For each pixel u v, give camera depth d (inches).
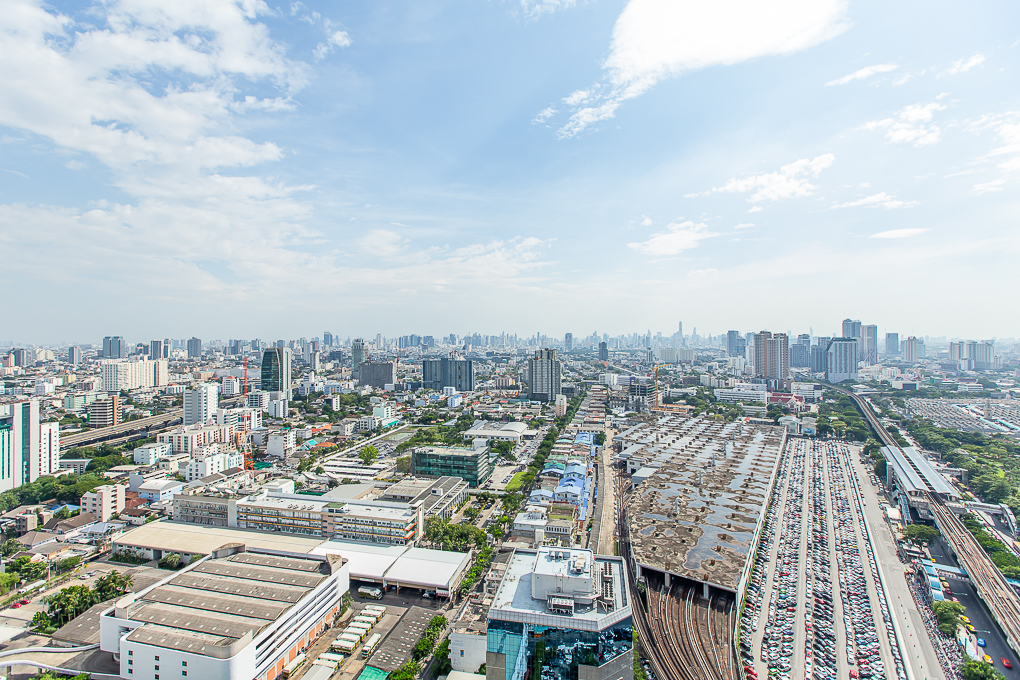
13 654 7711.6
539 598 6737.2
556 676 6250.0
